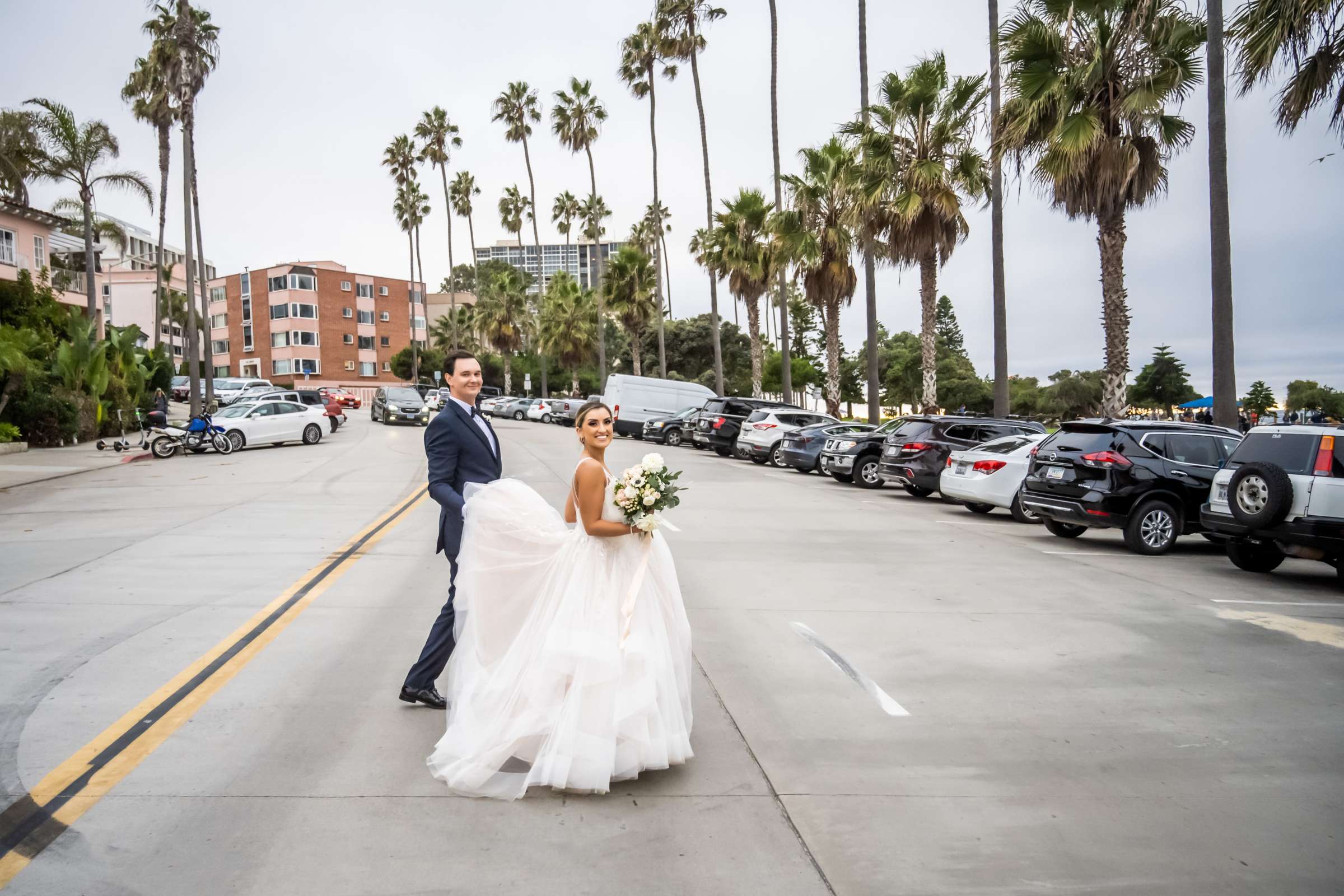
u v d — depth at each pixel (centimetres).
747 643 646
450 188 8156
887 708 511
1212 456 1148
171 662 565
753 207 3956
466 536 424
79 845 331
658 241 4716
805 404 6000
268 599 753
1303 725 496
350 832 345
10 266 3500
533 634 407
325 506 1420
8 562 921
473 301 12050
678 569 943
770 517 1384
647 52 4741
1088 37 1767
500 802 376
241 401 2903
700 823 360
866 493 1859
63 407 2750
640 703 390
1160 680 576
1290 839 358
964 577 927
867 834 354
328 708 486
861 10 2891
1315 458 874
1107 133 1755
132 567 898
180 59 3444
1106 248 1794
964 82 2455
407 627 663
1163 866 334
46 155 3697
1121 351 1791
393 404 4350
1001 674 584
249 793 379
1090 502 1121
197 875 312
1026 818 373
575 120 5669
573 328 6462
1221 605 809
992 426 1717
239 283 8544
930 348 2555
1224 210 1402
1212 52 1395
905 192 2470
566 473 2036
